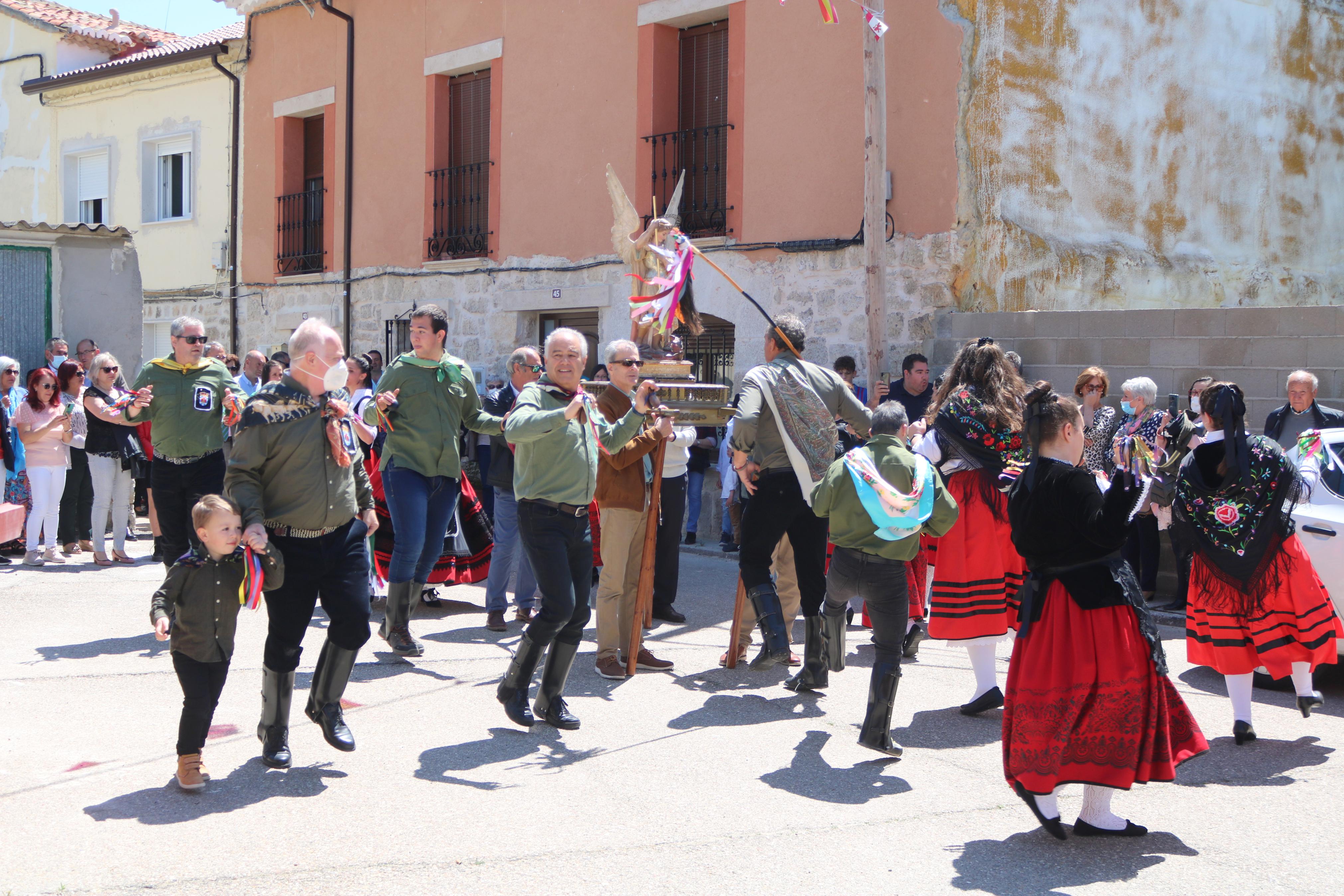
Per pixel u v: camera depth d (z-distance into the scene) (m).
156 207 18.62
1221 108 12.45
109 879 3.55
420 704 5.62
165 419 6.98
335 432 4.48
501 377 13.95
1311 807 4.36
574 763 4.79
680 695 5.89
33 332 11.55
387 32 15.13
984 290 10.23
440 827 4.05
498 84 13.92
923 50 10.43
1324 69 13.69
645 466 7.41
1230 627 5.20
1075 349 9.50
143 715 5.34
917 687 6.12
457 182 14.61
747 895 3.54
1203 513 5.27
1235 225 12.69
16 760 4.67
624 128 12.63
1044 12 10.56
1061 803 4.42
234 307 17.36
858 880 3.66
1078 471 3.99
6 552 10.31
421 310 6.57
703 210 12.13
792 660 6.64
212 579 4.32
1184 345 8.95
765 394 5.80
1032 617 4.01
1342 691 6.18
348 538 4.65
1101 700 3.88
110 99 18.89
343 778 4.55
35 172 20.02
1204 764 4.88
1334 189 13.91
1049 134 10.70
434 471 6.57
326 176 16.05
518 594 7.44
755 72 11.50
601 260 12.81
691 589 8.95
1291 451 6.70
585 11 12.95
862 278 10.71
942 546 5.60
